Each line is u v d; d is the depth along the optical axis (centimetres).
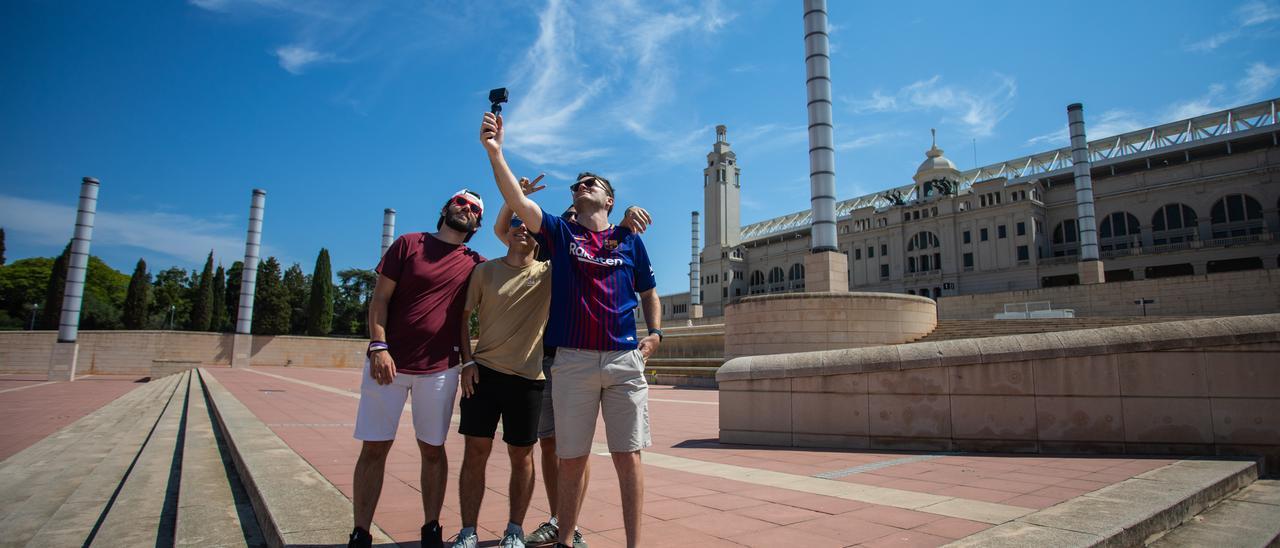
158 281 7725
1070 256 5631
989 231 6016
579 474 257
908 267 6606
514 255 308
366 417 280
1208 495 406
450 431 843
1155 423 563
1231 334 550
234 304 6606
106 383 2783
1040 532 297
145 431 890
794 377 706
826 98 2825
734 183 8950
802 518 347
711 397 1552
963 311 4166
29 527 402
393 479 469
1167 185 5428
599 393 264
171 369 3194
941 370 643
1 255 6819
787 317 2070
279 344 4728
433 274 302
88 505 444
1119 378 579
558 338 261
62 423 1094
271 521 316
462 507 286
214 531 343
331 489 388
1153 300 3466
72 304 3356
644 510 369
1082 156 5053
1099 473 482
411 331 292
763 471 519
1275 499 431
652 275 299
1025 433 604
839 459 586
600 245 278
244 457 490
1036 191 6016
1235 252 4816
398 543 291
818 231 2722
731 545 294
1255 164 4994
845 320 2044
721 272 8512
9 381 2850
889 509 368
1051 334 619
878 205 8250
